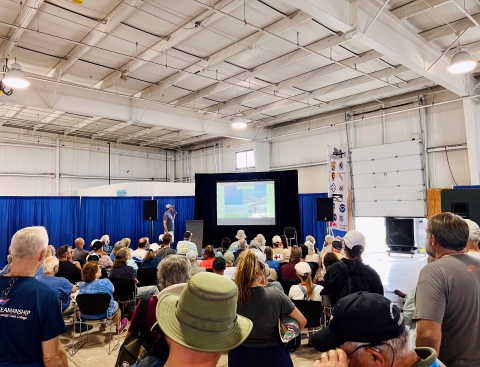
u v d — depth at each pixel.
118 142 14.62
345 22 4.46
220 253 5.94
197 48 6.38
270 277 4.25
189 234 7.20
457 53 4.36
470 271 1.37
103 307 3.64
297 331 1.67
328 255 3.89
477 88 7.53
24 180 12.40
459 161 8.16
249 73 7.44
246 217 10.11
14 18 5.33
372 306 0.82
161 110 9.52
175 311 0.92
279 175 9.94
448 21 5.62
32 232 1.47
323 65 7.29
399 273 7.63
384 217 9.38
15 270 1.43
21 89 7.22
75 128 12.27
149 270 4.74
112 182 14.55
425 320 1.33
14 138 12.22
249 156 13.20
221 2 4.96
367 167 9.77
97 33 5.81
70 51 6.56
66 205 9.72
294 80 7.96
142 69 7.32
